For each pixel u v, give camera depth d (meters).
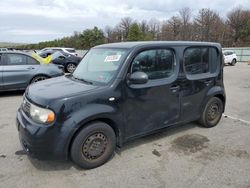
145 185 3.14
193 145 4.29
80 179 3.25
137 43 3.94
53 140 3.14
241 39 64.56
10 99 7.62
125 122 3.69
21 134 3.34
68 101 3.17
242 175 3.37
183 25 64.38
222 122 5.52
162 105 4.08
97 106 3.35
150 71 3.90
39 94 3.36
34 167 3.51
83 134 3.31
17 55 8.00
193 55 4.50
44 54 18.56
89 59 4.34
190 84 4.43
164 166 3.59
